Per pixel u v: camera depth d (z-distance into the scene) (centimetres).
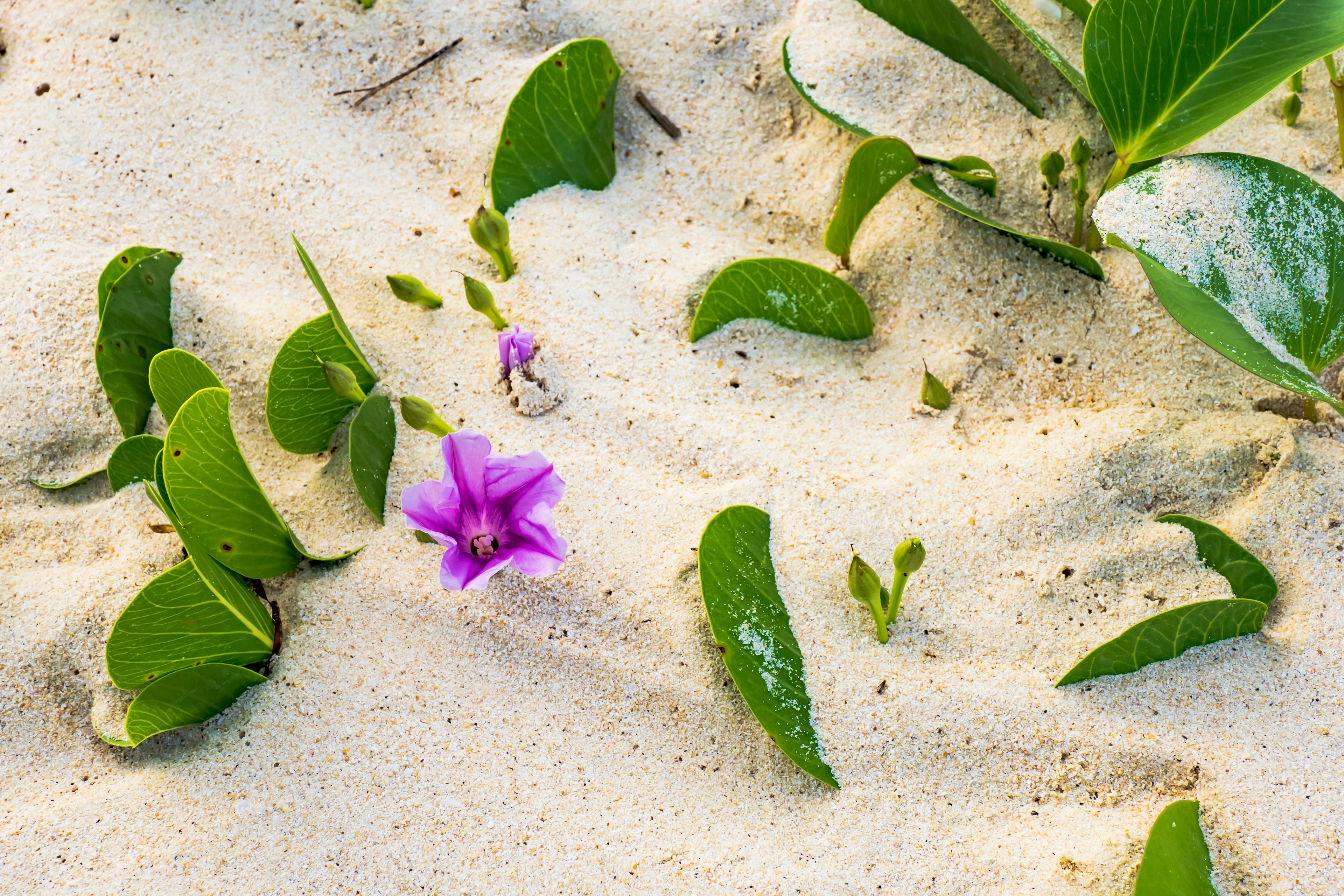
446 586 80
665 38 96
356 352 87
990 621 84
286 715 83
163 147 93
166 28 95
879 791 82
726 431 88
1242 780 81
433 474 87
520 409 88
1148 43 85
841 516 86
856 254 92
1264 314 84
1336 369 87
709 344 90
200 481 82
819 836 82
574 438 88
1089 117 92
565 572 85
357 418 85
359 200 93
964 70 93
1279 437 86
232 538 84
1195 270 85
